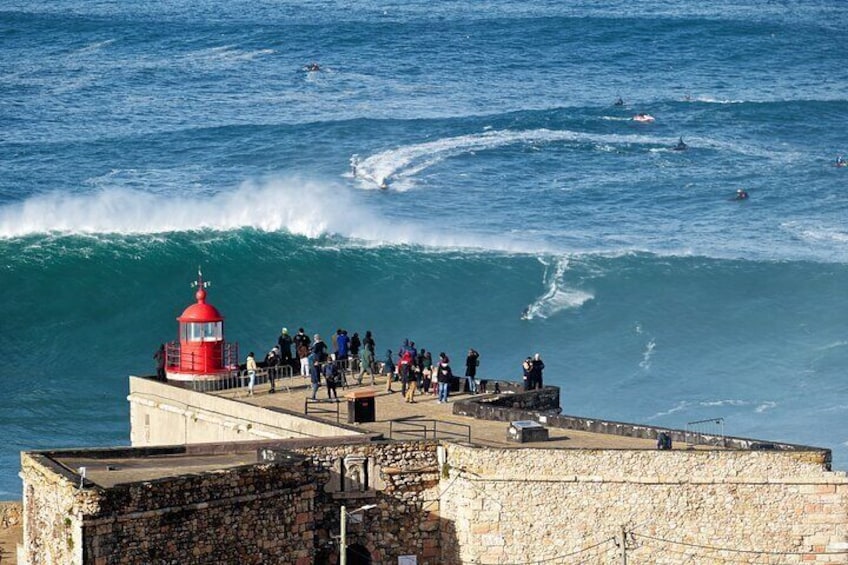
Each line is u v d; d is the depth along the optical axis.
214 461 179.88
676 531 179.38
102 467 175.38
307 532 177.62
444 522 185.88
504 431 196.25
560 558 180.38
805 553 179.25
